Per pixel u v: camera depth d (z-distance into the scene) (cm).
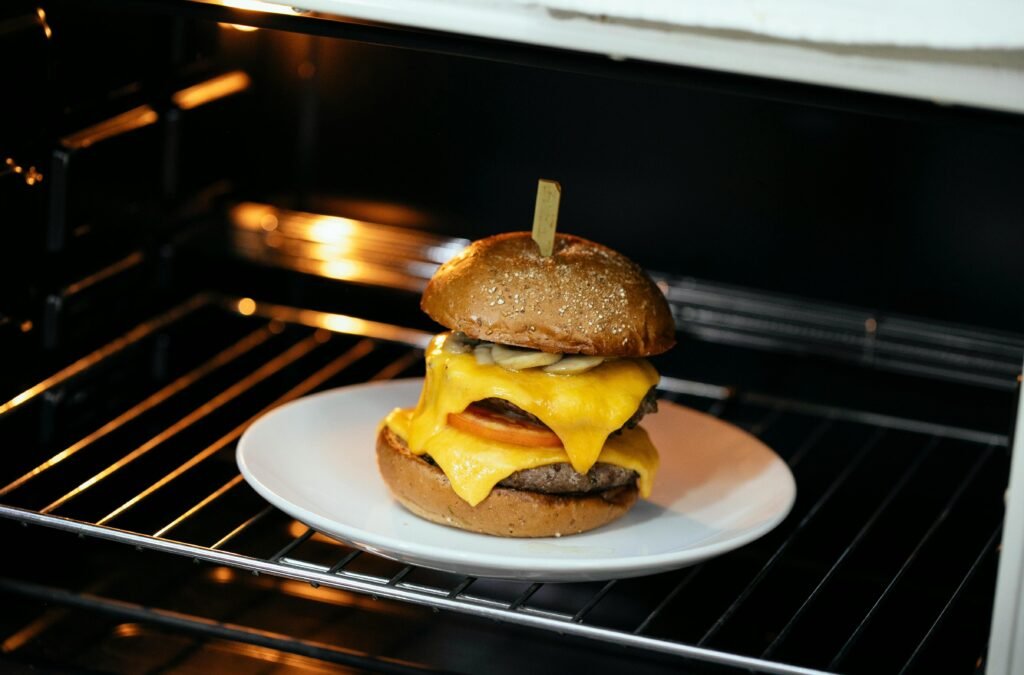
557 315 93
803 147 112
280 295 124
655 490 100
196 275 121
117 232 109
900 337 114
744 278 116
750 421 117
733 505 98
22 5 92
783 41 81
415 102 116
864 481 112
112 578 99
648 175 115
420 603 88
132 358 114
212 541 102
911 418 116
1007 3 79
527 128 115
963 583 94
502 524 94
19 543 99
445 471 94
